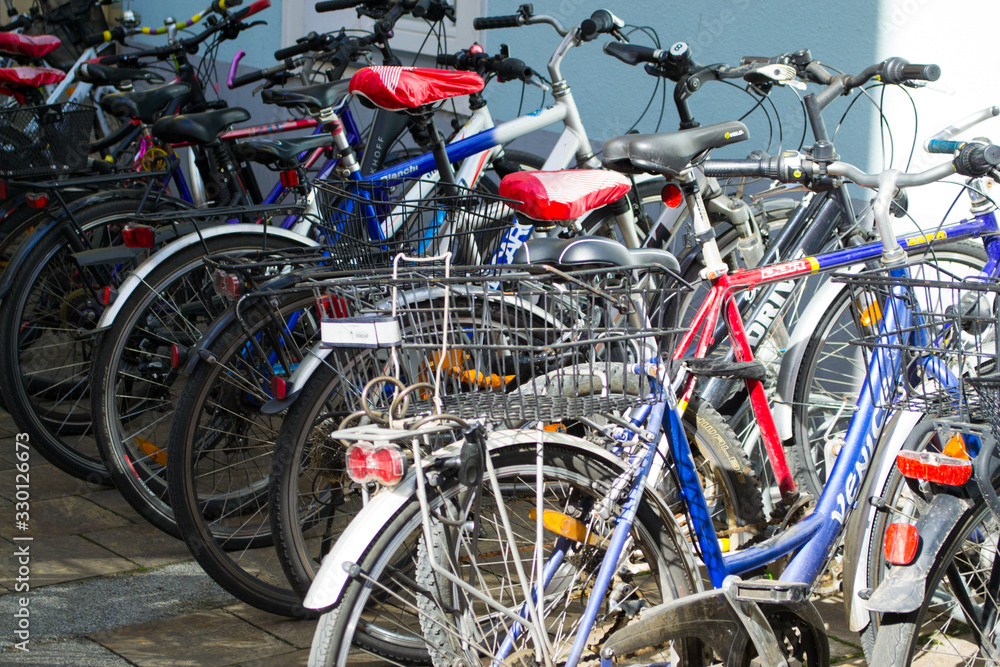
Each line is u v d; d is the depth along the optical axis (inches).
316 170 176.4
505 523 74.9
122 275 160.7
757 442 130.0
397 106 117.9
